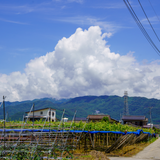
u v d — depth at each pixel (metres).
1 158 9.67
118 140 19.34
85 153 16.73
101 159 14.21
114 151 20.38
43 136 14.32
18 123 17.45
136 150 23.19
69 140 17.23
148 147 28.05
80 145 19.92
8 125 16.11
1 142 11.68
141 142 36.81
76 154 15.82
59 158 12.21
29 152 10.54
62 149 13.21
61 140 13.85
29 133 13.05
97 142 24.02
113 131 21.33
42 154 11.08
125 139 22.09
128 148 24.16
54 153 12.09
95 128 20.97
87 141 20.52
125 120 74.75
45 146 12.46
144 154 20.12
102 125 23.03
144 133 35.88
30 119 55.06
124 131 23.52
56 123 20.41
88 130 18.77
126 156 18.45
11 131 14.48
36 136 13.48
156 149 24.89
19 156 10.20
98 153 15.21
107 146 22.16
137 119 73.69
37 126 19.05
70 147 15.12
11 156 9.84
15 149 10.47
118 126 24.50
